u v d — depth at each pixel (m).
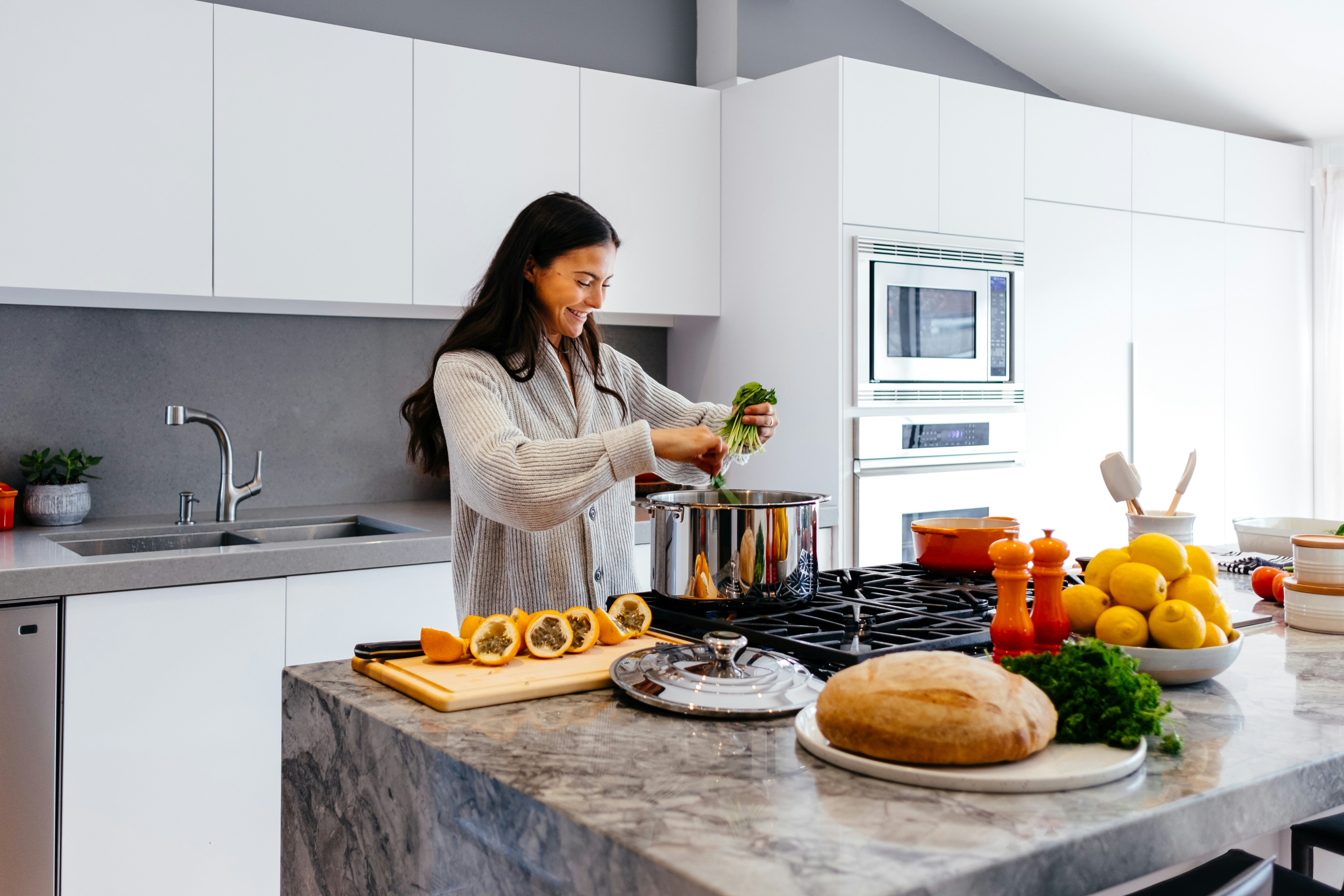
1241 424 4.08
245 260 2.58
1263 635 1.47
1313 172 4.26
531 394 1.76
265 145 2.59
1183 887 1.14
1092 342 3.62
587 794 0.85
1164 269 3.80
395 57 2.76
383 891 1.09
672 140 3.25
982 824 0.79
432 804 0.99
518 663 1.26
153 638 2.10
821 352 3.03
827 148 2.99
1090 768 0.87
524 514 1.45
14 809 1.97
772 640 1.31
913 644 1.25
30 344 2.64
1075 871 0.76
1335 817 1.41
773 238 3.18
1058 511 3.56
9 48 2.28
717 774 0.90
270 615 2.24
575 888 0.80
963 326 3.26
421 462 3.25
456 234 2.87
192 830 2.16
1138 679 0.95
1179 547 1.25
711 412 2.04
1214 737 1.00
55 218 2.34
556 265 1.70
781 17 3.68
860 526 3.04
